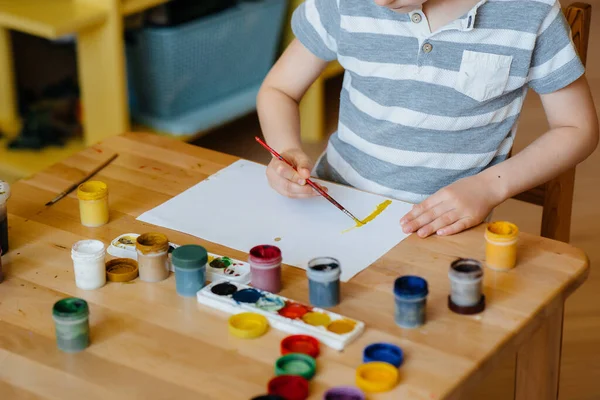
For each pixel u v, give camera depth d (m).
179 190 1.42
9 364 1.02
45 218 1.35
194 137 2.78
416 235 1.28
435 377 0.97
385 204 1.37
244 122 3.23
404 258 1.22
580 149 1.47
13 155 2.63
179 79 2.70
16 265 1.22
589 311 2.25
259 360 1.01
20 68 2.87
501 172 1.41
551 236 1.67
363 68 1.55
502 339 1.04
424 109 1.52
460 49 1.46
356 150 1.63
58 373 1.00
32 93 2.87
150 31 2.58
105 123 2.57
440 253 1.23
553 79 1.47
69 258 1.24
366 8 1.51
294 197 1.39
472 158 1.55
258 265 1.13
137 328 1.08
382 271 1.19
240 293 1.12
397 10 1.41
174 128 2.71
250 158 2.97
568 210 1.65
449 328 1.06
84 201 1.31
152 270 1.17
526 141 3.13
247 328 1.06
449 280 1.16
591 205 2.74
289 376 0.96
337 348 1.02
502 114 1.53
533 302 1.11
